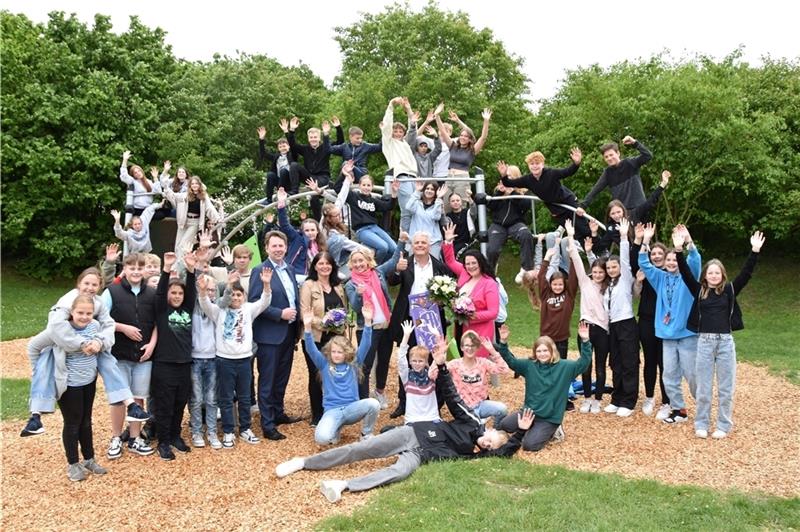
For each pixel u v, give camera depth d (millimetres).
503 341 7336
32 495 5902
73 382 6102
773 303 19859
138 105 22281
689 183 18516
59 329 5961
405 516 5285
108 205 22297
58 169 21281
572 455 6836
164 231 12398
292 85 26781
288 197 9648
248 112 25500
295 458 6461
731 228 21938
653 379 8328
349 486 5844
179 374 6789
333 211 9055
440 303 7762
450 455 6582
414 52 24156
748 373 11531
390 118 10711
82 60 22391
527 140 23031
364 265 7789
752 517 5383
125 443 7207
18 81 21906
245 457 6832
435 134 12398
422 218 9219
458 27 24562
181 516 5441
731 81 19453
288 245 8883
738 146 18281
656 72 20297
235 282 7242
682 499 5676
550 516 5262
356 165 11922
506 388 9773
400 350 7332
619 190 9469
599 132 19531
